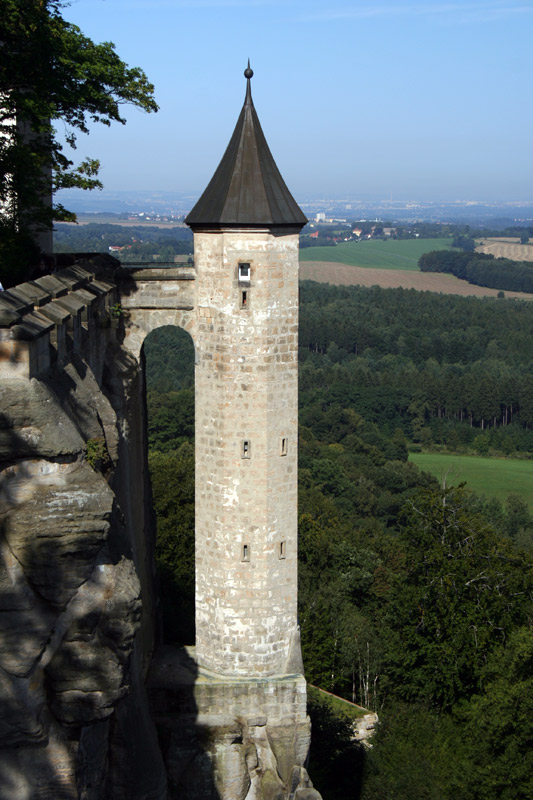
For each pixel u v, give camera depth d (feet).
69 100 100.42
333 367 490.90
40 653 47.91
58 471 47.93
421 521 163.12
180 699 98.73
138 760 78.38
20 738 48.60
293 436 100.63
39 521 46.83
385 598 196.85
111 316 94.07
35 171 98.12
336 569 202.90
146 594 102.47
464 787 121.80
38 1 93.15
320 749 128.47
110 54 105.40
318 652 159.22
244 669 101.30
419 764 124.26
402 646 149.89
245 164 97.25
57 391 52.85
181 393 334.85
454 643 143.33
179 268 101.19
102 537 47.91
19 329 47.24
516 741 121.70
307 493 274.36
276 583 101.30
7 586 46.60
